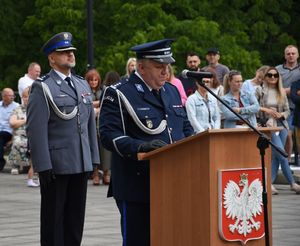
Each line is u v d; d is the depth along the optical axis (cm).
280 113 1498
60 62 912
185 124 746
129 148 698
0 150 1888
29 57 2702
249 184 652
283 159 1454
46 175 888
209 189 636
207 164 637
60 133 904
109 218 1213
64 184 908
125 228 725
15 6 2706
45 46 917
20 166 1814
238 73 1420
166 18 2448
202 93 1340
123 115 719
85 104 923
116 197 729
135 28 2466
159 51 719
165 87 739
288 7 2720
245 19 2655
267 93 1508
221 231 639
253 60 2480
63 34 917
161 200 669
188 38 2433
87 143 920
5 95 1894
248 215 652
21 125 1773
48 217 908
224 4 2620
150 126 719
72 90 916
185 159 651
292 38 2716
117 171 728
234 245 648
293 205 1338
